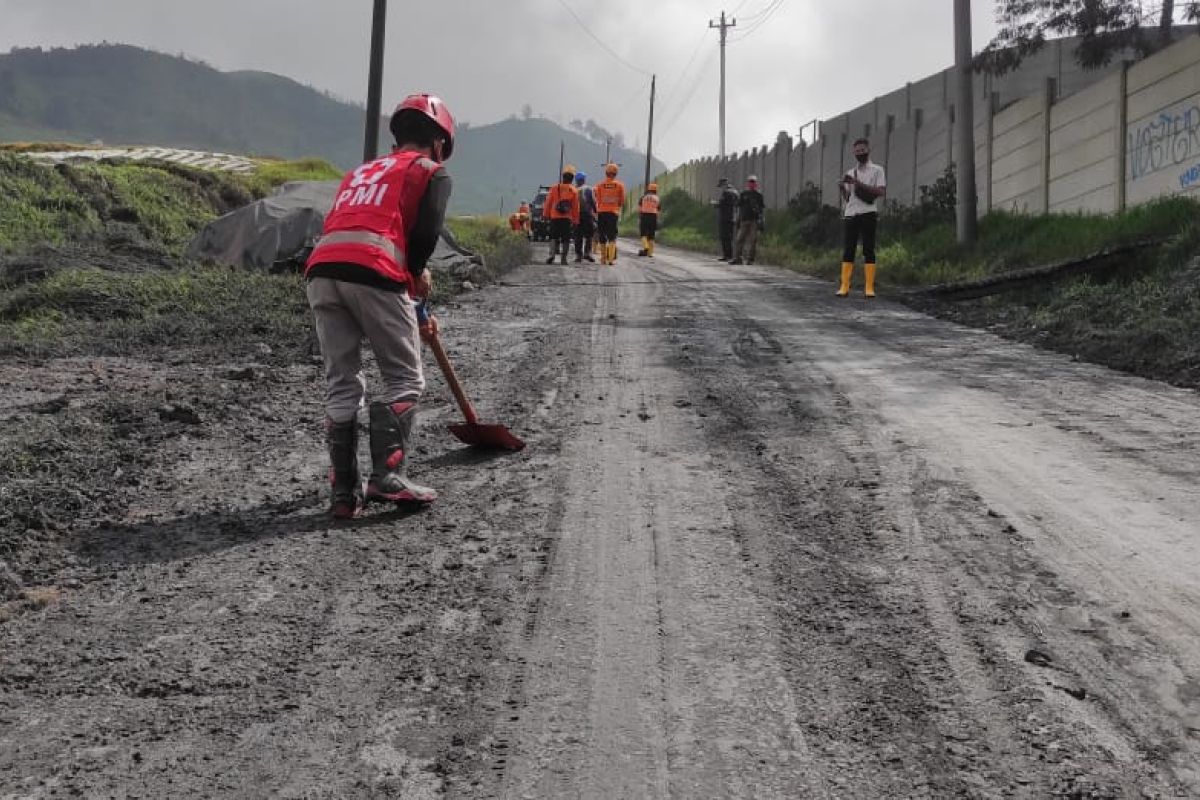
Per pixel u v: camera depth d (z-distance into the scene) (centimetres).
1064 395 680
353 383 452
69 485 477
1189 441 552
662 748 262
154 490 491
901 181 2633
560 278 1606
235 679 302
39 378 754
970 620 333
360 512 457
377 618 345
